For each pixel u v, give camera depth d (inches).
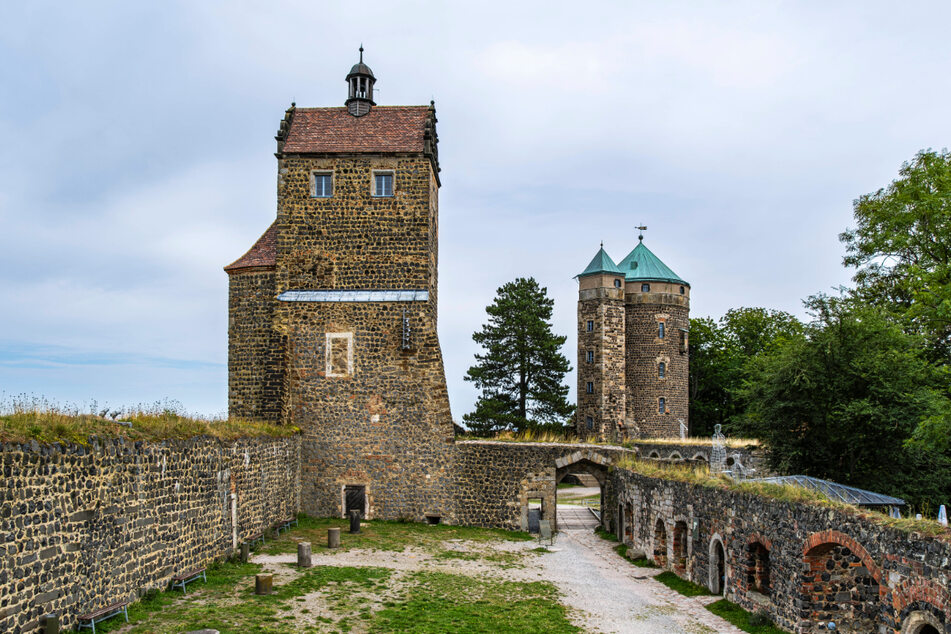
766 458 1085.1
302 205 1206.3
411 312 1179.3
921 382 977.5
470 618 652.1
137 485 614.2
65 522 512.4
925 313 1080.2
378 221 1198.3
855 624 576.7
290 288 1200.2
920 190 1264.8
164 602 618.8
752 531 679.1
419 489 1167.6
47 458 493.4
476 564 901.2
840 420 927.7
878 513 517.3
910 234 1294.3
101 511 558.9
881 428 917.8
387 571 809.5
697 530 813.9
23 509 468.1
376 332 1179.3
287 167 1210.6
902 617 464.8
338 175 1206.3
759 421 1054.4
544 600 741.3
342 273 1198.9
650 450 1753.2
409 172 1200.8
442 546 1000.9
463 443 1178.6
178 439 693.9
